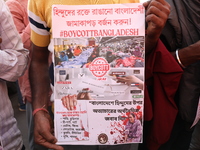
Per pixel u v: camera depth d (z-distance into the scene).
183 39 0.93
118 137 0.81
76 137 0.82
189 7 0.91
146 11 0.74
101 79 0.77
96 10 0.74
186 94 0.98
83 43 0.76
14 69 0.92
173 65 0.82
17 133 1.06
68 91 0.78
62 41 0.76
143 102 0.79
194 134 1.29
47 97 0.93
